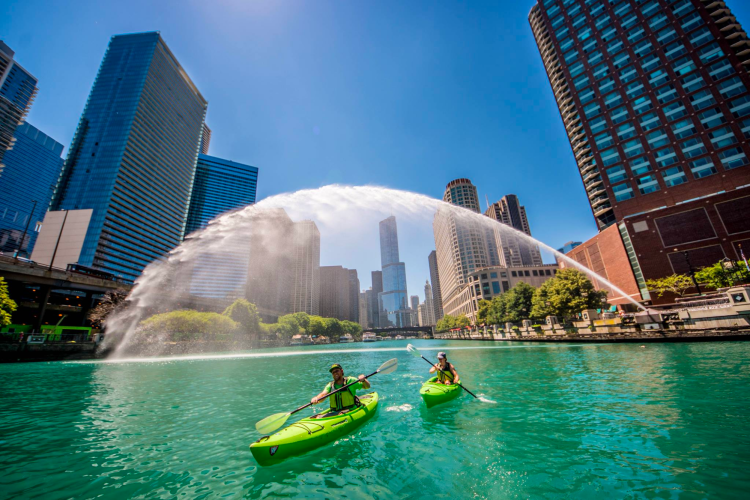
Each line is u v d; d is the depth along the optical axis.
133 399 12.95
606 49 74.00
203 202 125.38
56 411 10.92
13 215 150.12
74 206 92.62
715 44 63.03
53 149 174.25
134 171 102.50
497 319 71.88
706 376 13.05
